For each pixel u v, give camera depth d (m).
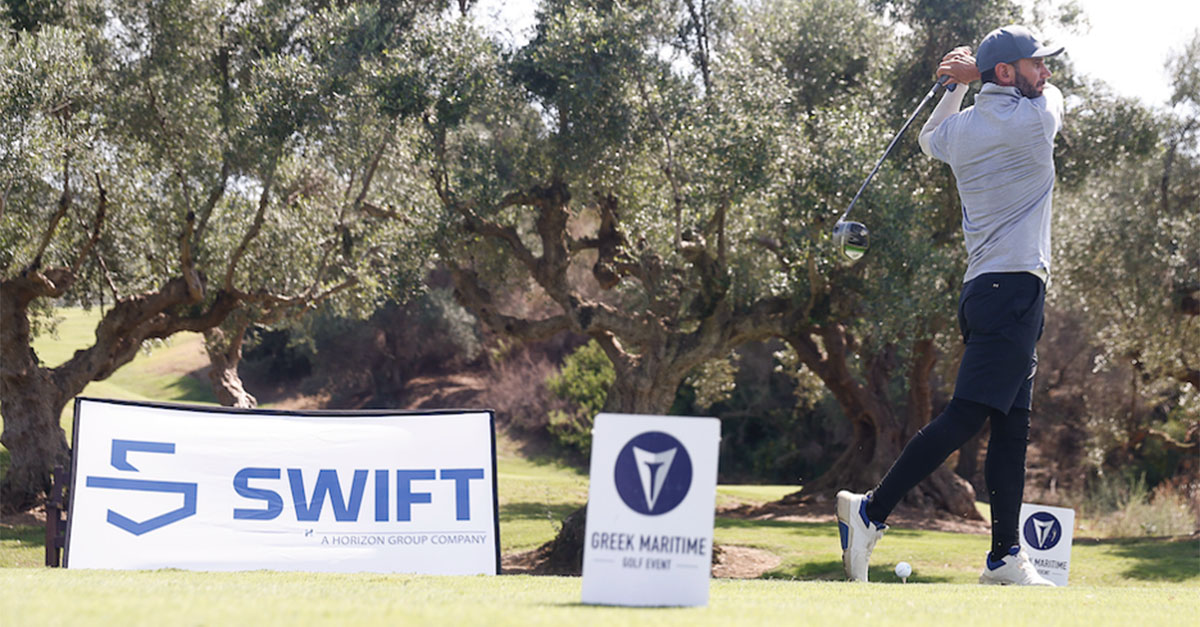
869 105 23.22
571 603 3.68
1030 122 6.29
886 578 17.75
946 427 6.40
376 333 59.94
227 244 21.94
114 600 3.33
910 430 30.95
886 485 6.55
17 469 21.14
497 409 57.16
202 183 19.77
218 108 19.89
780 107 19.84
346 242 22.98
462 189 19.80
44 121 16.64
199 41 19.25
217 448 10.05
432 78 18.75
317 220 21.62
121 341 22.16
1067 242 26.23
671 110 18.92
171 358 70.56
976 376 6.39
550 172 20.52
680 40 22.03
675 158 19.77
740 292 21.11
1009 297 6.35
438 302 59.25
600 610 3.38
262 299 21.52
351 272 21.80
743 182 18.19
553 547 20.92
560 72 18.59
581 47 18.19
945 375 30.27
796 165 18.75
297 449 10.24
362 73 18.56
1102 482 34.47
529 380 56.91
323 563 10.04
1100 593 5.38
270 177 18.86
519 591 4.39
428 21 20.36
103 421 9.73
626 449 3.65
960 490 29.92
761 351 52.00
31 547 18.45
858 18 24.39
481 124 21.58
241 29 20.36
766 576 18.81
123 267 23.47
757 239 21.48
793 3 24.81
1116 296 26.44
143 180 19.86
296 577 5.60
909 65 24.12
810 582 6.04
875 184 18.83
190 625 2.76
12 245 20.59
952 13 22.92
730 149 18.11
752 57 23.27
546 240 21.12
